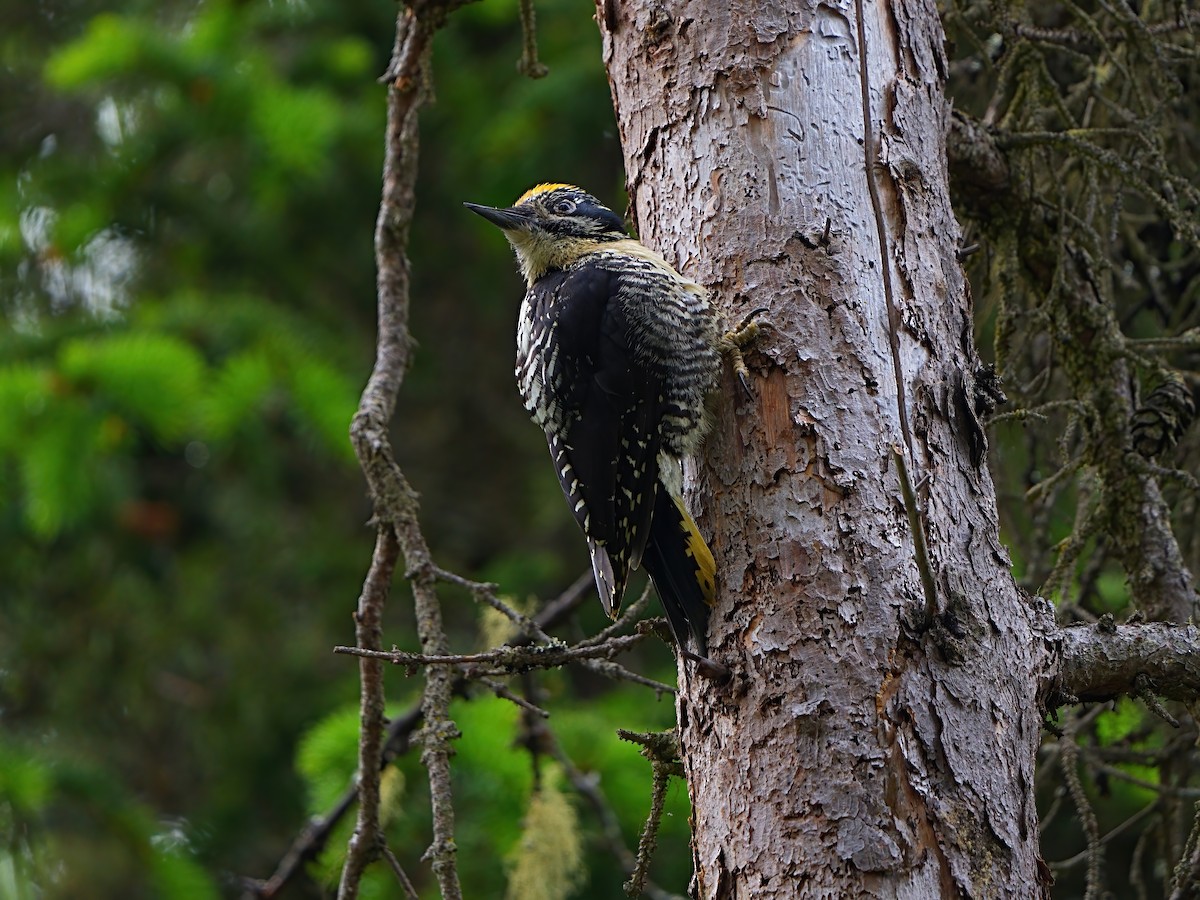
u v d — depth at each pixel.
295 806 15.15
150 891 12.88
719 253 7.12
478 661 6.41
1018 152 9.02
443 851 6.95
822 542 6.39
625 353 8.05
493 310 18.14
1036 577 9.53
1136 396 9.00
